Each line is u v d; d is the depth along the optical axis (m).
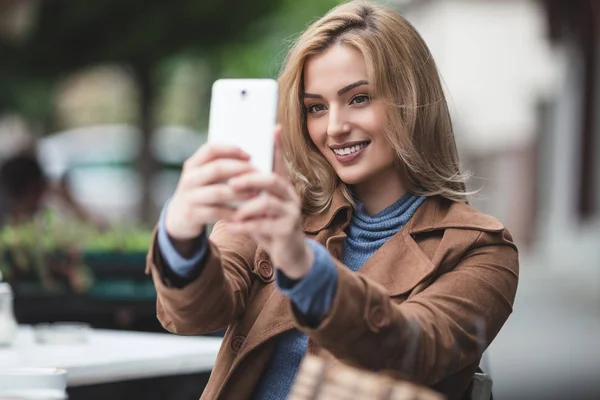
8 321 3.46
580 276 20.84
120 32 12.09
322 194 2.43
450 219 2.37
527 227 27.98
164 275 2.06
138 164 14.33
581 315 14.98
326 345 1.97
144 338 3.69
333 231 2.43
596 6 15.73
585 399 8.12
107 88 33.47
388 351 2.00
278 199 1.85
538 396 8.22
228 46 12.64
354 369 1.90
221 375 2.38
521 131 27.25
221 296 2.19
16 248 4.75
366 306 1.96
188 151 21.48
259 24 12.97
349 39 2.34
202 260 2.06
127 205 20.00
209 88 17.73
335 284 1.93
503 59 27.12
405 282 2.29
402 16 2.42
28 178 6.90
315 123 2.39
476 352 2.21
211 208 1.88
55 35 12.01
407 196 2.44
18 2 12.15
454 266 2.32
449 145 2.46
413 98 2.36
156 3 11.92
